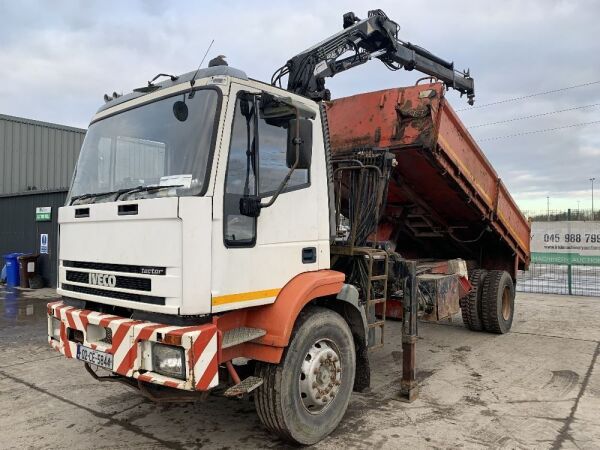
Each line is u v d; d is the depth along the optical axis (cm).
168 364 323
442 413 463
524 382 557
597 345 735
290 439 383
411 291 504
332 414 411
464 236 798
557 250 1352
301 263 407
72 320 384
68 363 631
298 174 411
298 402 381
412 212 736
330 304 458
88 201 403
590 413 463
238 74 361
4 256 1423
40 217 1406
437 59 752
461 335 803
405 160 614
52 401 496
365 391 511
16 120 1841
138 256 342
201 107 353
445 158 606
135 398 505
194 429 430
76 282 399
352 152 594
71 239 408
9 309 1025
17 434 420
